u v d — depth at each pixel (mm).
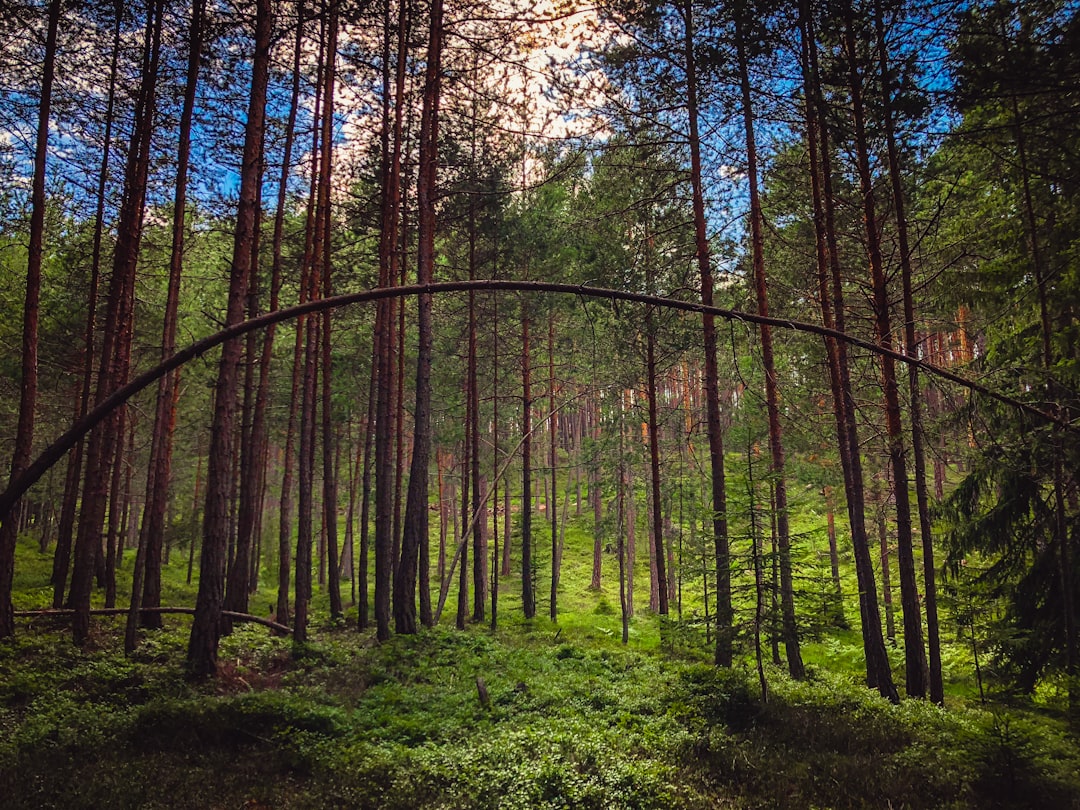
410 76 17422
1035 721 10273
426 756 8188
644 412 24328
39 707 9164
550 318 25703
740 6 11484
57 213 17891
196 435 32281
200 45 13836
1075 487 11352
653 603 29688
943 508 13820
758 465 12508
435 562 39031
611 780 7383
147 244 16094
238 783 7098
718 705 10148
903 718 9922
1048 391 10055
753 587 10562
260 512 29891
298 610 14930
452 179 19703
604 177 17469
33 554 27703
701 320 16547
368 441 24922
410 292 3789
